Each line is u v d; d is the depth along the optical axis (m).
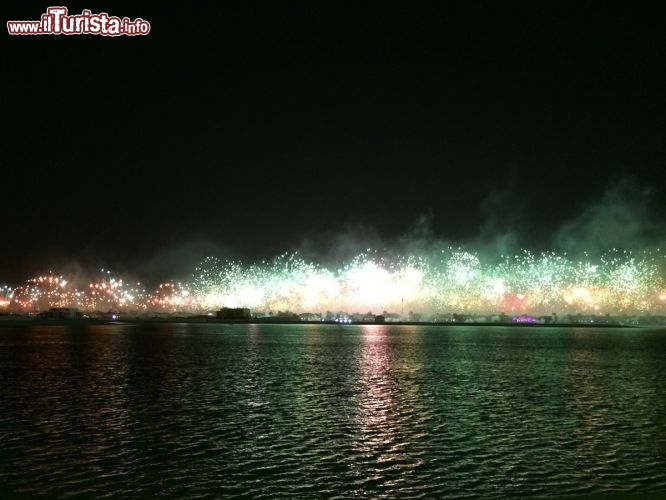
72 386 38.88
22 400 33.69
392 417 29.64
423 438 25.45
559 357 60.56
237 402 33.38
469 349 69.94
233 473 20.72
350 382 41.44
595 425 27.97
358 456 22.73
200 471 20.92
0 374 44.75
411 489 19.22
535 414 30.53
